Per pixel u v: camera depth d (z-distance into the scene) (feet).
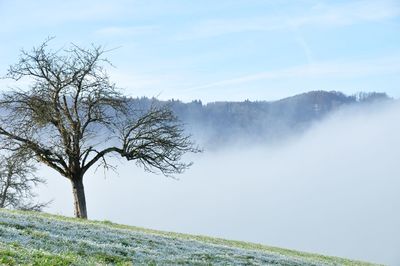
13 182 230.89
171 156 178.60
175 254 97.14
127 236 110.22
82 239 93.66
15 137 165.37
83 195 174.50
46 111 166.40
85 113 173.27
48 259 66.44
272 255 124.26
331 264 127.13
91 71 172.04
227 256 105.81
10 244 73.15
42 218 119.44
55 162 178.09
